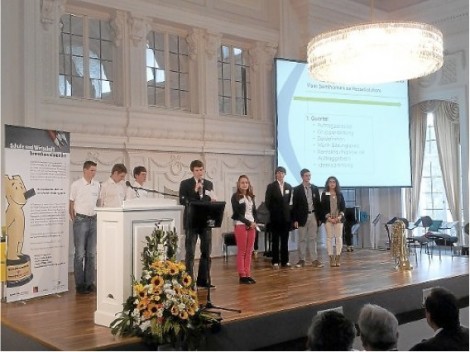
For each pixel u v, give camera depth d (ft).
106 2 24.52
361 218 33.04
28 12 22.00
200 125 27.43
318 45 18.31
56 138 18.02
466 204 30.91
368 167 30.71
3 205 18.19
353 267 22.86
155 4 26.00
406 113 31.89
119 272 13.24
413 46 17.15
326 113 29.89
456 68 31.07
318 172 29.53
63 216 18.16
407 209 34.24
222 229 27.71
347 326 9.06
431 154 34.04
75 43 24.66
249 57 30.58
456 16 30.89
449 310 10.33
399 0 33.35
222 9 28.66
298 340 15.14
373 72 19.88
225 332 13.46
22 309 15.57
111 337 12.38
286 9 30.91
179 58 28.09
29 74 21.94
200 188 17.95
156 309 12.23
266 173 30.14
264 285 18.53
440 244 28.66
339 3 31.81
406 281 19.19
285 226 22.75
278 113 28.86
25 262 16.94
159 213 13.94
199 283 17.92
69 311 15.25
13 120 21.72
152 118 25.71
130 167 24.85
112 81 25.66
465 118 30.66
